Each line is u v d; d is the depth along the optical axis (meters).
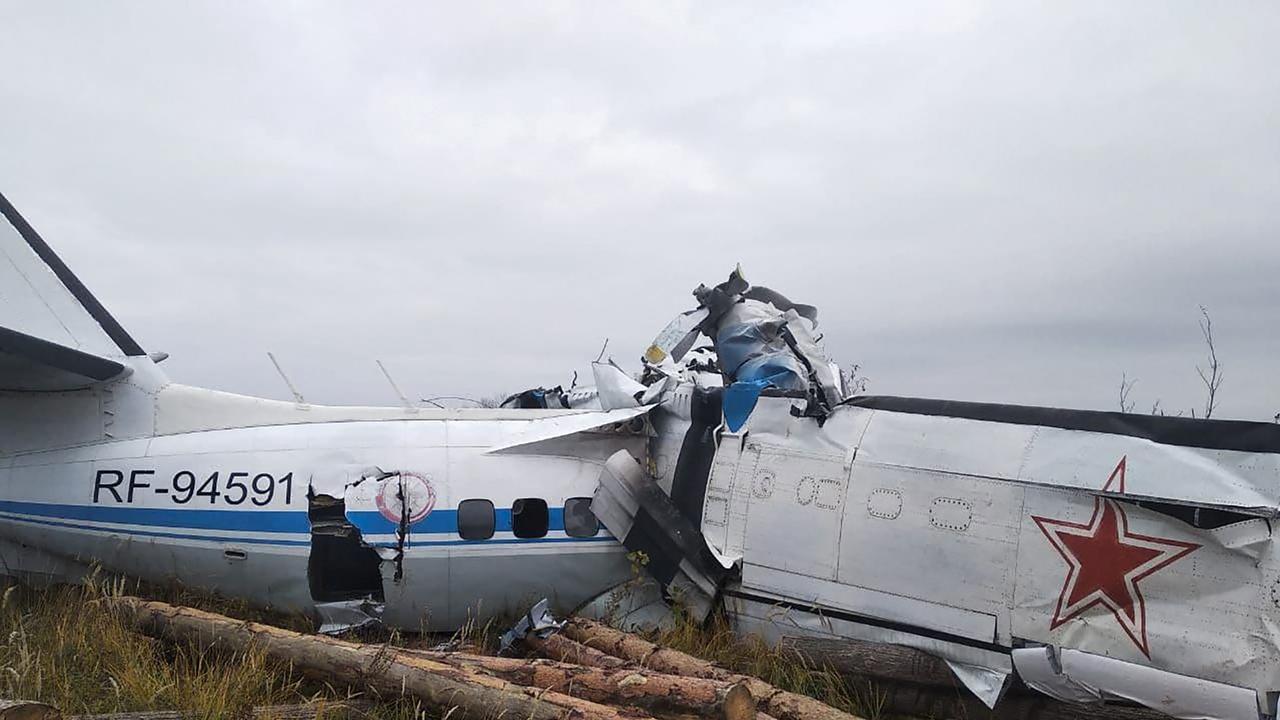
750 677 5.57
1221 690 4.71
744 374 7.25
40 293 7.35
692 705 4.91
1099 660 5.04
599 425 7.14
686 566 6.66
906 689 5.71
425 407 7.91
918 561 5.73
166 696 5.24
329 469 6.94
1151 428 5.29
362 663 5.48
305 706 5.23
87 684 5.31
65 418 7.36
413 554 6.71
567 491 7.04
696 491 6.84
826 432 6.44
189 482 7.02
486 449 7.12
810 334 6.95
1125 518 5.14
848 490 6.12
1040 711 5.40
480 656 5.85
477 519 6.83
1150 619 4.96
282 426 7.38
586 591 6.97
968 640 5.48
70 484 7.19
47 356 6.73
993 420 5.84
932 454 5.90
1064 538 5.28
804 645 6.01
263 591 6.89
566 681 5.32
